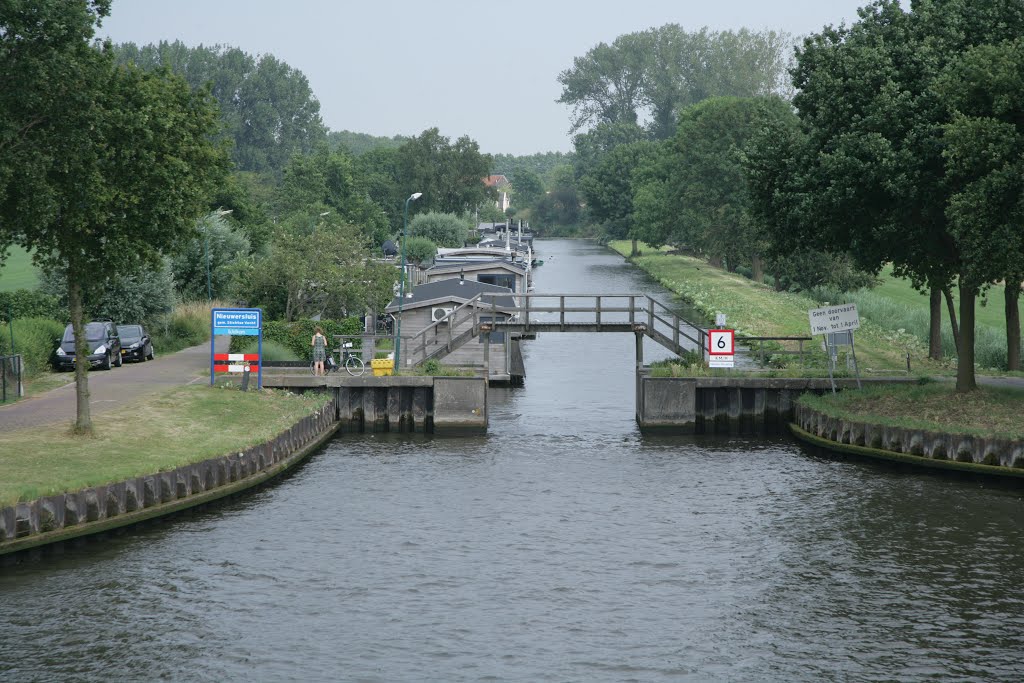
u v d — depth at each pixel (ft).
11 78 100.94
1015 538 107.76
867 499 123.24
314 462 142.61
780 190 164.14
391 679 75.87
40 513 100.42
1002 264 128.88
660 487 129.08
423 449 151.74
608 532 110.11
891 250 153.28
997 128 128.77
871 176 140.26
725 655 80.28
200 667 77.30
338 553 102.73
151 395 149.59
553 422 172.76
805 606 89.81
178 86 123.95
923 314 282.36
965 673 77.25
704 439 160.45
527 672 77.20
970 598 91.35
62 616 86.12
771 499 123.34
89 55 107.34
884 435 143.43
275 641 82.02
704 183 428.97
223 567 98.27
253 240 325.01
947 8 147.74
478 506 119.96
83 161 108.17
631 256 625.41
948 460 135.95
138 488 110.73
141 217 116.37
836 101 152.05
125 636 82.48
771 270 389.39
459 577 96.37
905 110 141.38
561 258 644.69
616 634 83.97
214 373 159.33
